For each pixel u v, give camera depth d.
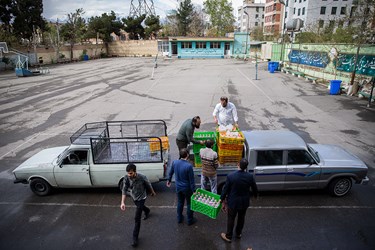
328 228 5.75
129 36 69.38
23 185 7.98
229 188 5.05
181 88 21.91
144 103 17.16
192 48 53.41
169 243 5.43
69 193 7.47
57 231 5.92
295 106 15.76
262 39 63.16
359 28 17.33
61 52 50.66
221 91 20.45
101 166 6.98
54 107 16.80
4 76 31.81
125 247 5.37
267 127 12.22
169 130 12.03
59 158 7.19
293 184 6.73
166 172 7.32
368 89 16.75
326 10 65.81
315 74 24.84
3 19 46.56
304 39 33.31
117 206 6.80
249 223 5.96
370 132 11.33
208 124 12.81
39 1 48.66
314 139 10.65
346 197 6.88
